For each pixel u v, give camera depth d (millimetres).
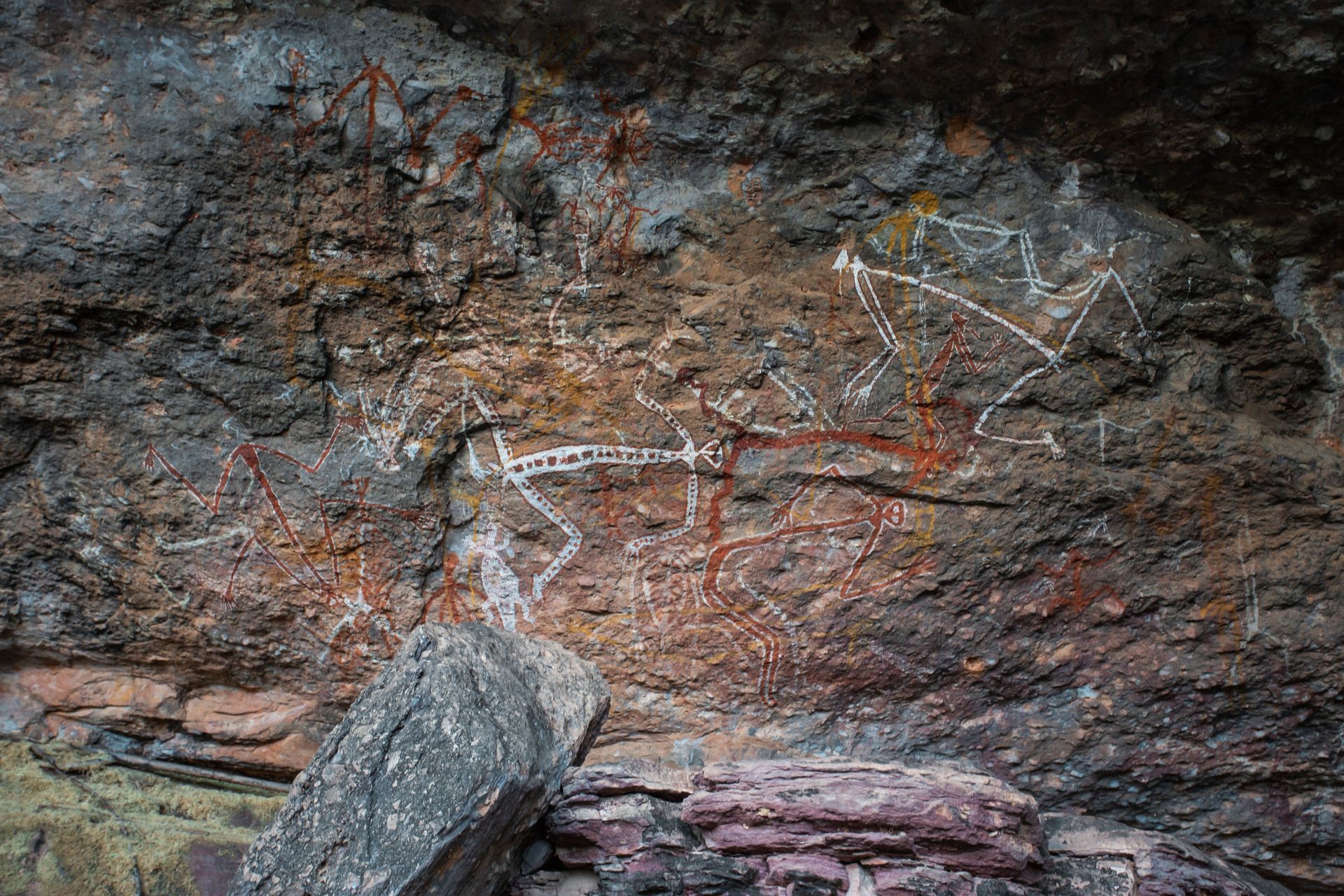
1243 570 2797
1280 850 2930
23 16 2352
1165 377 2738
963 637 2883
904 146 2605
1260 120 2459
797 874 2354
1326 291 2775
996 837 2344
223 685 2992
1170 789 2938
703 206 2666
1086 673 2900
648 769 2549
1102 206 2658
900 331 2711
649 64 2508
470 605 2879
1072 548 2824
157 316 2523
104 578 2816
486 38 2484
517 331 2668
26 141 2396
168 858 2662
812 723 2971
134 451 2682
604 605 2871
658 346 2699
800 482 2785
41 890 2541
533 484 2791
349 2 2434
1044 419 2756
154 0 2363
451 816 2033
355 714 2182
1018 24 2301
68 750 2922
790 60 2461
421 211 2543
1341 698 2816
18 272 2447
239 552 2779
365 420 2695
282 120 2428
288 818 2074
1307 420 2826
